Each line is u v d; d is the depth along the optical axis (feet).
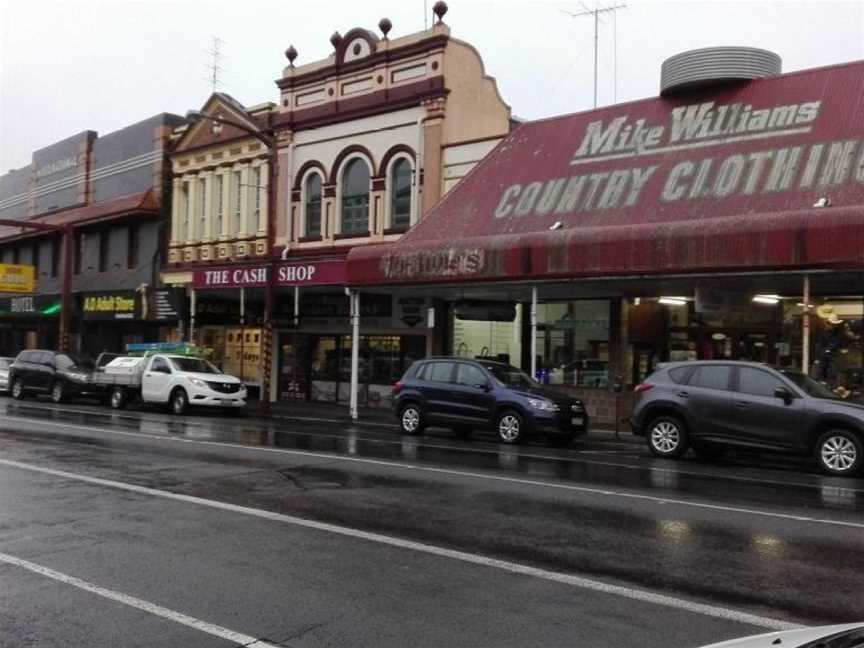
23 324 135.03
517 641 15.89
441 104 76.07
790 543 23.86
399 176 80.23
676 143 60.49
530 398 51.39
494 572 20.77
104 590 19.24
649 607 17.98
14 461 39.81
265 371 76.43
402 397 57.16
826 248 45.39
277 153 90.68
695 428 43.24
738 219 49.29
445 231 66.90
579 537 24.50
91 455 42.27
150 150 109.60
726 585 19.66
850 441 38.11
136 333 113.70
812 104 55.77
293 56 90.12
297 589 19.31
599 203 59.98
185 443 48.32
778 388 40.91
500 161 70.64
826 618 17.26
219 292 91.04
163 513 27.73
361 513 27.86
